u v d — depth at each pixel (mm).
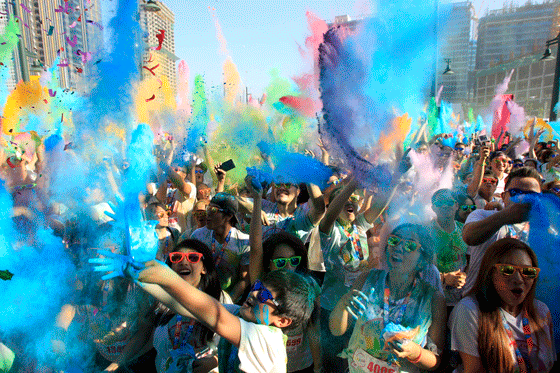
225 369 1706
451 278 2496
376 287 2023
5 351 2055
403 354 1761
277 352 1467
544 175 4266
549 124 8031
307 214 2957
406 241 1954
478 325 1806
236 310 1707
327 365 2141
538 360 1789
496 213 2262
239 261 2828
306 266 2359
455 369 1967
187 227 4117
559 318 2156
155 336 2090
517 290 1776
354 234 2830
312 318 2127
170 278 1270
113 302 2178
